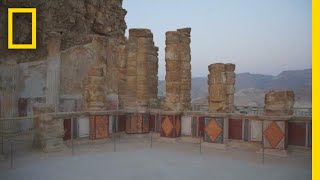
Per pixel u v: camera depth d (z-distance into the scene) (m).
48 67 18.88
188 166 9.71
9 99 16.92
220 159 10.87
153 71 17.27
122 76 17.23
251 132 12.87
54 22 19.50
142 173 8.76
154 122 16.23
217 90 13.30
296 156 11.41
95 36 22.52
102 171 8.97
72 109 20.41
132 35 16.75
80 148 12.87
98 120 14.49
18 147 12.31
